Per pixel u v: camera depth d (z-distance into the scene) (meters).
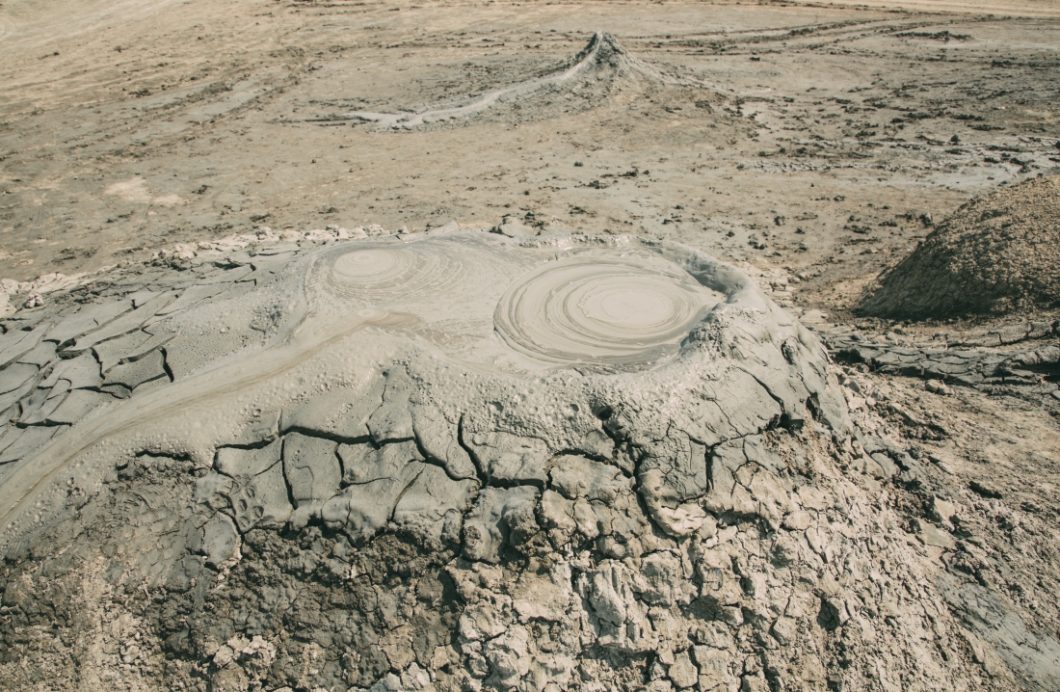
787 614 5.89
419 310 8.27
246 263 11.38
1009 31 30.25
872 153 19.47
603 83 25.08
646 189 18.06
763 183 18.16
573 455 6.40
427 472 6.41
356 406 6.96
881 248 14.36
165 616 5.99
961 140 19.77
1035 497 7.45
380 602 5.84
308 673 5.64
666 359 7.46
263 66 30.05
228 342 8.05
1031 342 9.44
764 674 5.66
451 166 20.17
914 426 8.45
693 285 9.12
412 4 39.50
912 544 7.03
